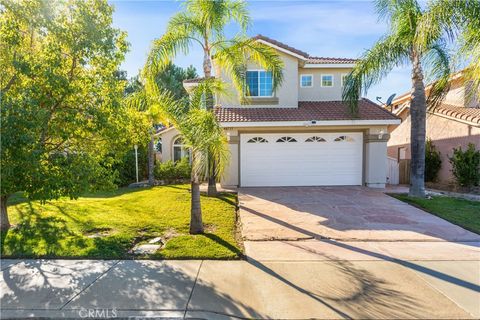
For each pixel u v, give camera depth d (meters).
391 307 4.15
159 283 4.86
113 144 8.38
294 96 16.28
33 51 7.16
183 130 7.22
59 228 7.94
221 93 8.75
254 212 9.84
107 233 7.63
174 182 18.52
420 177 12.09
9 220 8.75
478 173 14.02
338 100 17.81
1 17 6.58
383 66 12.11
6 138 5.49
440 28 9.96
